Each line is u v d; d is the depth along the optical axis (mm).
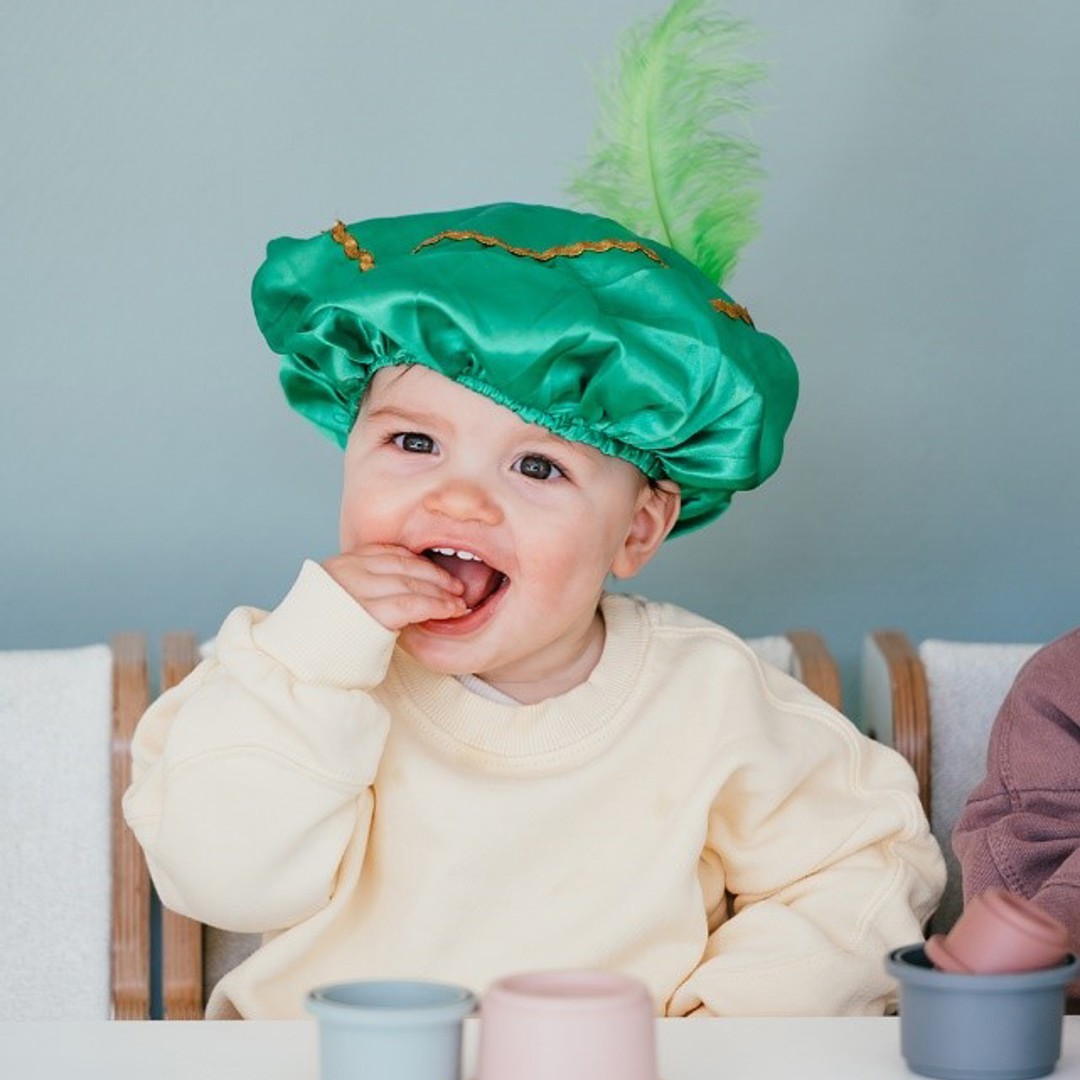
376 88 1965
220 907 1298
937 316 2008
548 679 1463
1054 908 1280
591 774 1399
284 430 1964
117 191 1946
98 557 1950
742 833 1464
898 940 1414
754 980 1363
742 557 2002
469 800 1366
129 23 1942
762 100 1984
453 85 1972
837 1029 974
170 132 1949
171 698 1431
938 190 2002
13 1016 1548
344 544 1396
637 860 1395
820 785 1489
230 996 1363
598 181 1610
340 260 1405
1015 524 2020
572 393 1331
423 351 1317
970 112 2004
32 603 1944
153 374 1952
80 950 1560
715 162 1610
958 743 1682
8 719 1569
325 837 1301
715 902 1479
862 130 1993
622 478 1414
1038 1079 871
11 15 1935
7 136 1935
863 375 2006
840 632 2014
